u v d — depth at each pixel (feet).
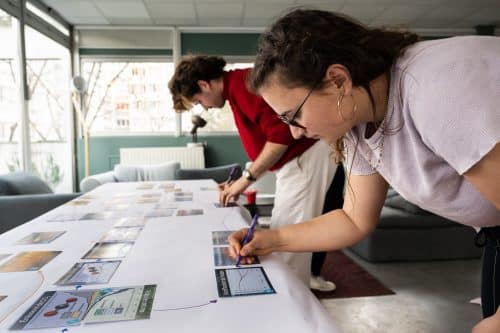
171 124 17.90
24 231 3.47
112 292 2.07
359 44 1.85
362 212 2.74
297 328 1.69
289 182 5.24
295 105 1.98
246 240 2.78
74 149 16.96
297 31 1.90
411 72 1.76
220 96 5.27
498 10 15.55
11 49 12.39
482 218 2.18
